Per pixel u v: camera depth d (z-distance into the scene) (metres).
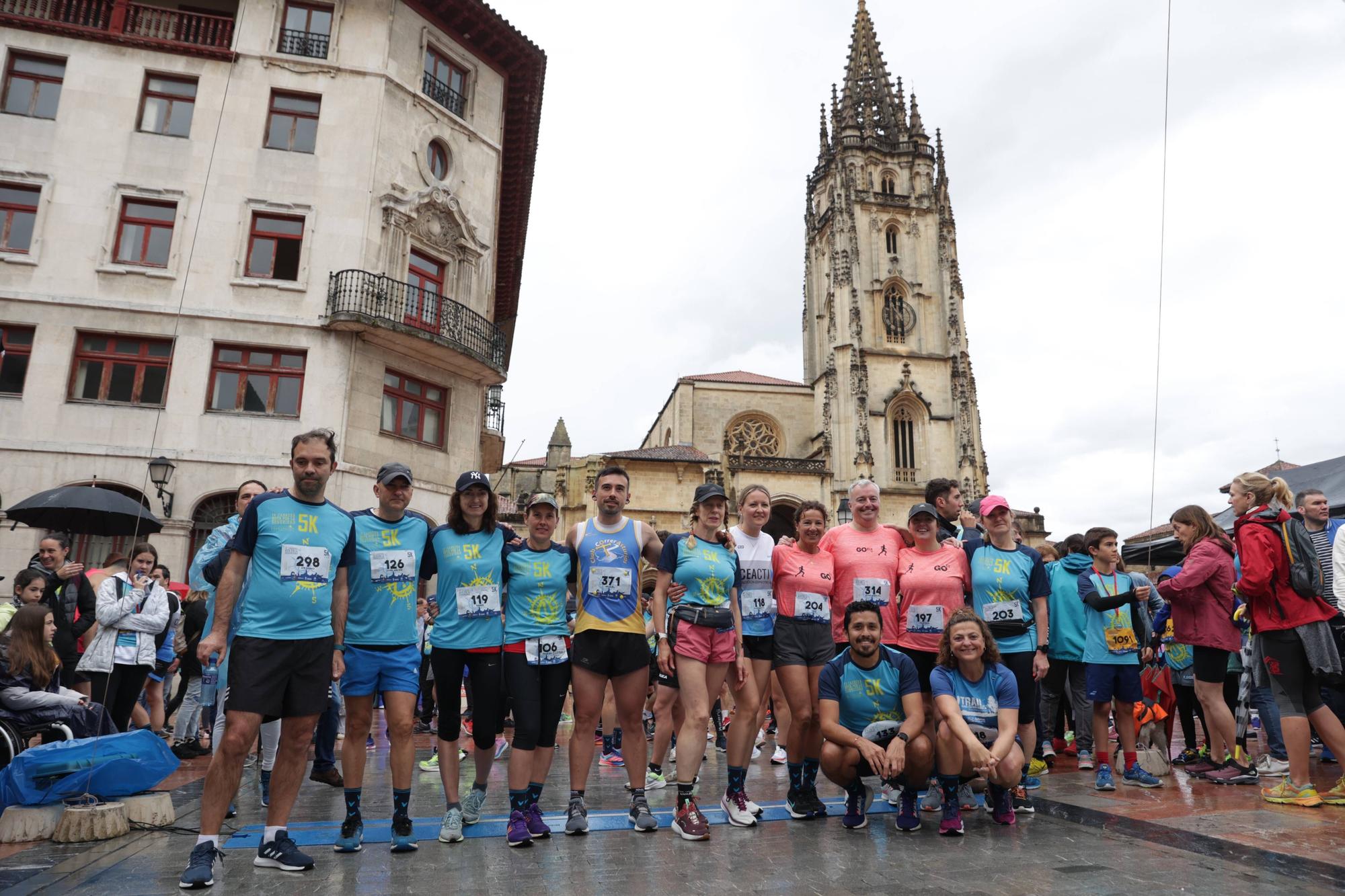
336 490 20.39
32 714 6.63
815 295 61.69
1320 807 5.99
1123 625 7.33
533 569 5.84
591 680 5.80
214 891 4.30
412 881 4.51
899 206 58.44
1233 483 7.10
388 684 5.39
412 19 24.25
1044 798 6.73
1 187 20.34
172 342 19.88
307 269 21.41
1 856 5.06
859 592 6.95
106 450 19.36
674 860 4.94
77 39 21.20
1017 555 7.15
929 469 53.06
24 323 19.59
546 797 7.45
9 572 18.36
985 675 6.02
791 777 6.34
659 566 6.26
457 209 24.42
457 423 24.16
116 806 5.68
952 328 55.97
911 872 4.64
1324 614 6.07
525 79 27.50
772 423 56.19
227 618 4.85
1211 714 7.37
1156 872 4.59
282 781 4.87
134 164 20.95
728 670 6.38
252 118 21.91
